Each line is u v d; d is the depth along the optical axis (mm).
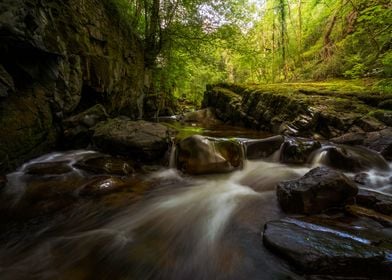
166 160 5762
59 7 5695
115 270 2559
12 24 3773
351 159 4941
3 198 3848
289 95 8875
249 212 3645
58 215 3537
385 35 7812
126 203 3959
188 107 22391
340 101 7535
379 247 2418
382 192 3986
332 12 12164
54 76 5602
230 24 11648
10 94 4641
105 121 7051
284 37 14562
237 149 5660
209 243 2994
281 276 2332
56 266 2604
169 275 2496
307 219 3125
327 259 2271
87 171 4949
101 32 7707
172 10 11234
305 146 5676
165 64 13133
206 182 4855
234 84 14297
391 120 6164
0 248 2857
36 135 5238
